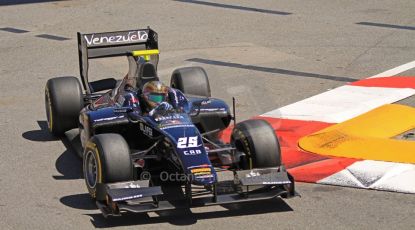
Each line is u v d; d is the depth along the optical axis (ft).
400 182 110.63
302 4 255.91
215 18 236.02
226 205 105.60
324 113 145.59
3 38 214.90
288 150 125.70
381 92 159.33
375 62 185.26
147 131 107.96
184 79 133.18
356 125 137.28
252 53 195.00
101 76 176.45
